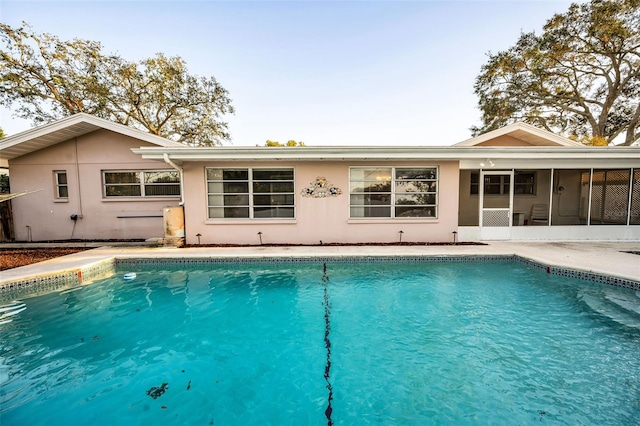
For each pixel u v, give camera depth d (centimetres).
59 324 438
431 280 602
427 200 863
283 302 512
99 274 652
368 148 764
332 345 381
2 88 1298
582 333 397
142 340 396
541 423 246
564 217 1126
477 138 1009
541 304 487
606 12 1330
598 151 781
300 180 845
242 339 399
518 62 1608
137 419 259
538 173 1116
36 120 1462
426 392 291
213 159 786
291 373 326
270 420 259
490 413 260
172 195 982
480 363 336
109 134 952
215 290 566
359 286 578
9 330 419
